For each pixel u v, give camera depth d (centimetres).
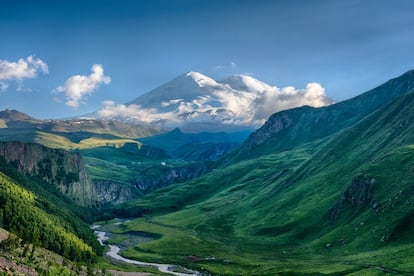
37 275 15900
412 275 17912
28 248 19012
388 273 18700
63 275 17812
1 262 15525
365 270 19900
